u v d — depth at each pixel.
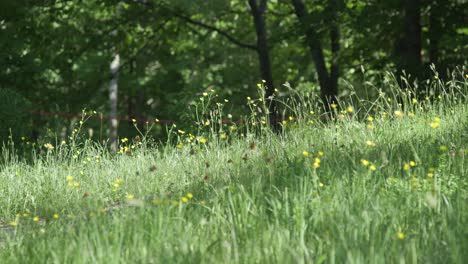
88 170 10.80
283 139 10.48
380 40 24.19
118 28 27.11
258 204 6.56
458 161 7.54
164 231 5.60
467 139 8.67
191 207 6.70
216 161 10.02
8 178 10.34
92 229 6.02
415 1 21.78
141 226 5.86
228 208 6.44
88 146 12.34
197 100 16.89
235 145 10.91
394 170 7.43
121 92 38.47
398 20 22.14
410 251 4.76
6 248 5.99
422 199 6.20
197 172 9.65
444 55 23.91
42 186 9.83
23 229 6.95
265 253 5.00
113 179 9.99
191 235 5.62
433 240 5.09
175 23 27.75
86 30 27.03
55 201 9.00
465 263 4.61
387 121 10.35
